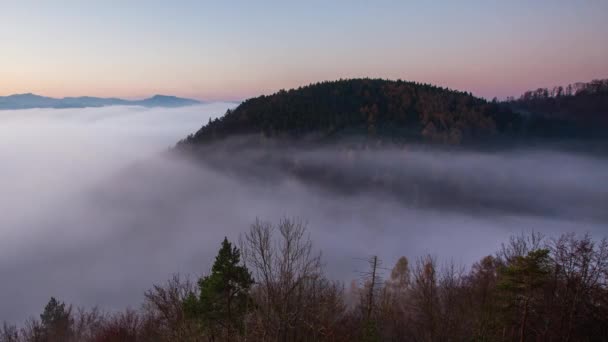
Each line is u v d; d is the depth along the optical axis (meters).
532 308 17.42
